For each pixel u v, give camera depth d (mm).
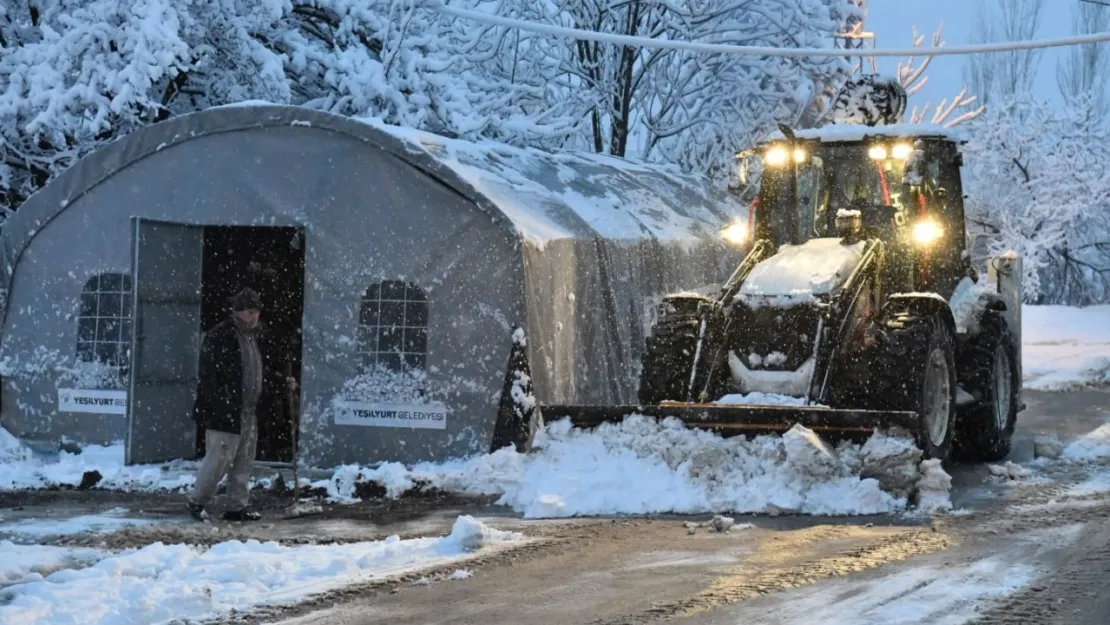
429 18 17703
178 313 12258
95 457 12078
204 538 8609
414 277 11453
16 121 15688
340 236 11680
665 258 13992
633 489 9508
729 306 10578
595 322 12602
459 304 11352
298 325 12859
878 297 10867
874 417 9305
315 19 17969
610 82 20578
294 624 6355
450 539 8062
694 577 7219
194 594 6676
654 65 20859
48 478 11180
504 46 19641
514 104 17828
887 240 11445
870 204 11672
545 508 9273
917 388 9922
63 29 16016
